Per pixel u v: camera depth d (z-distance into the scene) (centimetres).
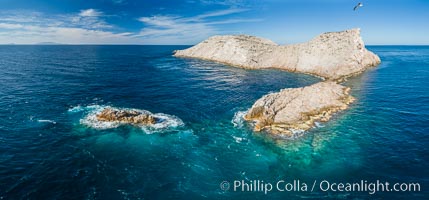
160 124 3853
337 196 2294
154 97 5456
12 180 2469
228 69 9975
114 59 14525
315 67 8844
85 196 2284
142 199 2262
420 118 4097
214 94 5769
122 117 3916
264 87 6588
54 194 2297
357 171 2672
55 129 3634
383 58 14175
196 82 7206
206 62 12431
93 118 3991
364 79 7406
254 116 4081
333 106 4506
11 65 10338
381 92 5788
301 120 3850
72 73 8538
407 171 2656
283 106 4162
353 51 9038
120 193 2334
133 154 3011
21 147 3109
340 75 7988
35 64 10906
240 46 12119
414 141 3306
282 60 10119
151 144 3250
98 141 3303
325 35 10019
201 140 3375
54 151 3041
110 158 2916
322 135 3466
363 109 4528
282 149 3117
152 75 8419
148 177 2575
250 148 3156
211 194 2341
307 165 2786
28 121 3903
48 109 4481
